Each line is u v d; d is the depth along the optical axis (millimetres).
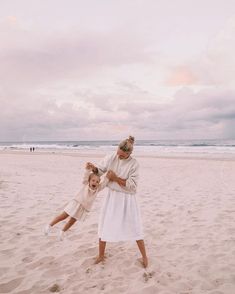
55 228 5008
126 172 3543
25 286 3111
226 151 38125
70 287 3104
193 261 3828
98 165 3674
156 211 6355
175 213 6203
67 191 8445
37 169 14914
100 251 3697
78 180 10883
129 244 4371
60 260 3750
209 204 7070
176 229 5141
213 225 5371
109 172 3484
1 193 7844
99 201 7230
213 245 4391
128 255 3957
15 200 7055
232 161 21938
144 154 32906
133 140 3568
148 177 12500
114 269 3533
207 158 25234
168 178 12156
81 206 3627
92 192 3594
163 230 5078
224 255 4031
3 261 3693
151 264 3686
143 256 3645
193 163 20328
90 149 50188
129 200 3520
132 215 3516
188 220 5691
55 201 7051
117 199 3506
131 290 3064
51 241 4398
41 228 4996
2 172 12734
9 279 3242
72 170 14688
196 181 11258
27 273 3395
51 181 10484
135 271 3494
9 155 29531
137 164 3568
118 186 3525
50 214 5875
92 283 3193
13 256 3846
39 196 7617
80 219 3629
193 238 4691
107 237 3443
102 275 3385
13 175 11852
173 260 3852
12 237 4523
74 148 54844
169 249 4227
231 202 7301
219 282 3301
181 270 3568
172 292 3053
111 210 3492
